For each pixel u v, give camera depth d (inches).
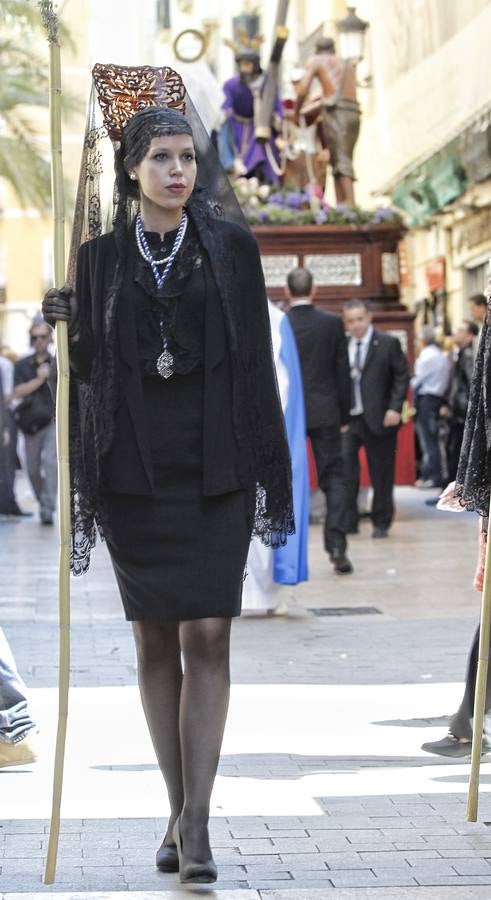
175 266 227.3
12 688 297.4
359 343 733.3
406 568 627.5
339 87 883.4
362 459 847.1
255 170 899.4
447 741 307.3
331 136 885.8
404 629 470.9
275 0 1246.3
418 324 1280.8
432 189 1045.8
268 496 234.1
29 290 2428.6
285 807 267.4
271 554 490.3
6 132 1327.5
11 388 948.6
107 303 226.2
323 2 1148.5
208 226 230.8
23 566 655.8
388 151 1065.5
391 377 735.1
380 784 283.1
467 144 910.4
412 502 944.3
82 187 239.9
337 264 869.8
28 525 876.6
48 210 1435.8
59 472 223.1
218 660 226.8
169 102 239.8
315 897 216.8
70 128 1122.0
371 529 797.2
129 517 226.7
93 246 231.9
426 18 938.7
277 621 492.7
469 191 1035.9
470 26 853.2
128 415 225.5
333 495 611.2
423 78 957.2
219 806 268.2
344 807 267.1
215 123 741.3
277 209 865.5
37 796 275.1
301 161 901.8
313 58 895.1
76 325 226.2
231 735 324.8
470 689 302.0
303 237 863.1
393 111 1040.2
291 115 903.7
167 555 225.5
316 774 290.8
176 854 231.1
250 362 230.8
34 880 225.5
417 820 258.5
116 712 347.6
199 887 221.5
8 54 1235.9
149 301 225.9
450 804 268.7
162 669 234.8
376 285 870.4
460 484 272.1
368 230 865.5
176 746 233.5
